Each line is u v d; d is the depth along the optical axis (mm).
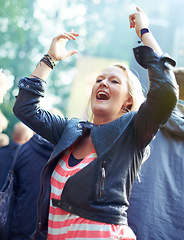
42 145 3090
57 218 1829
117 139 1810
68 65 23281
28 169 3059
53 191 1890
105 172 1770
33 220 2986
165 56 1796
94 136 1860
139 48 1839
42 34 22672
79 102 17031
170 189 2582
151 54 1818
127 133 1842
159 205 2559
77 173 1791
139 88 2049
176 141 2703
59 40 2084
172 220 2525
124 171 1803
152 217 2531
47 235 1882
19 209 2998
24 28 21781
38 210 1923
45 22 23188
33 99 2006
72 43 24984
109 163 1782
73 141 1944
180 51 6883
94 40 25562
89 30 25656
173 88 1760
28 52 22094
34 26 22328
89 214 1734
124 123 1857
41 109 2074
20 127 3893
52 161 1969
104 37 25500
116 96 1954
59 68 22938
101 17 25859
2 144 3764
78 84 17203
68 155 1953
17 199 3049
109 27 25688
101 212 1733
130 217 2566
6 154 3172
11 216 2992
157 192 2584
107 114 1955
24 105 1998
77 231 1738
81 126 2031
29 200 2996
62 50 2086
